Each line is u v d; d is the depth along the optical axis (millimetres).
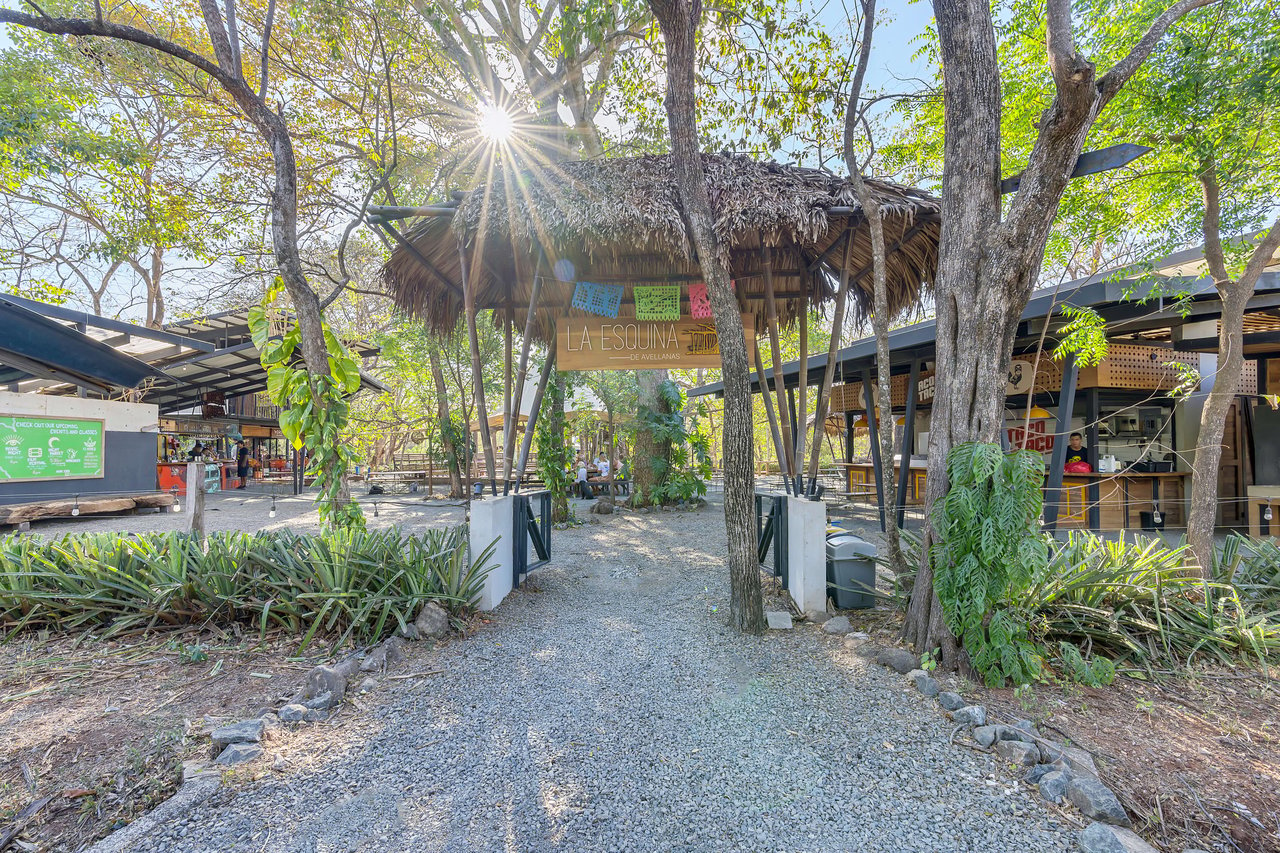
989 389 2965
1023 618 2977
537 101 8727
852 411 12281
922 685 2762
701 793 2021
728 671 3076
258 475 18281
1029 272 2904
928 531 3154
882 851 1733
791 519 4422
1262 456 7949
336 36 6379
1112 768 2115
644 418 10898
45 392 10852
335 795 2002
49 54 7016
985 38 3006
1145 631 3201
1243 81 3664
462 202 4129
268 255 8602
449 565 3844
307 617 3469
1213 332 6047
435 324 5531
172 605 3539
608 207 3803
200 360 11586
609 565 5867
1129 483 7727
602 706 2689
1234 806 1915
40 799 1952
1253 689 2807
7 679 2891
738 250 4887
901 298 4945
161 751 2240
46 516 8070
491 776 2127
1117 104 4184
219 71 4023
